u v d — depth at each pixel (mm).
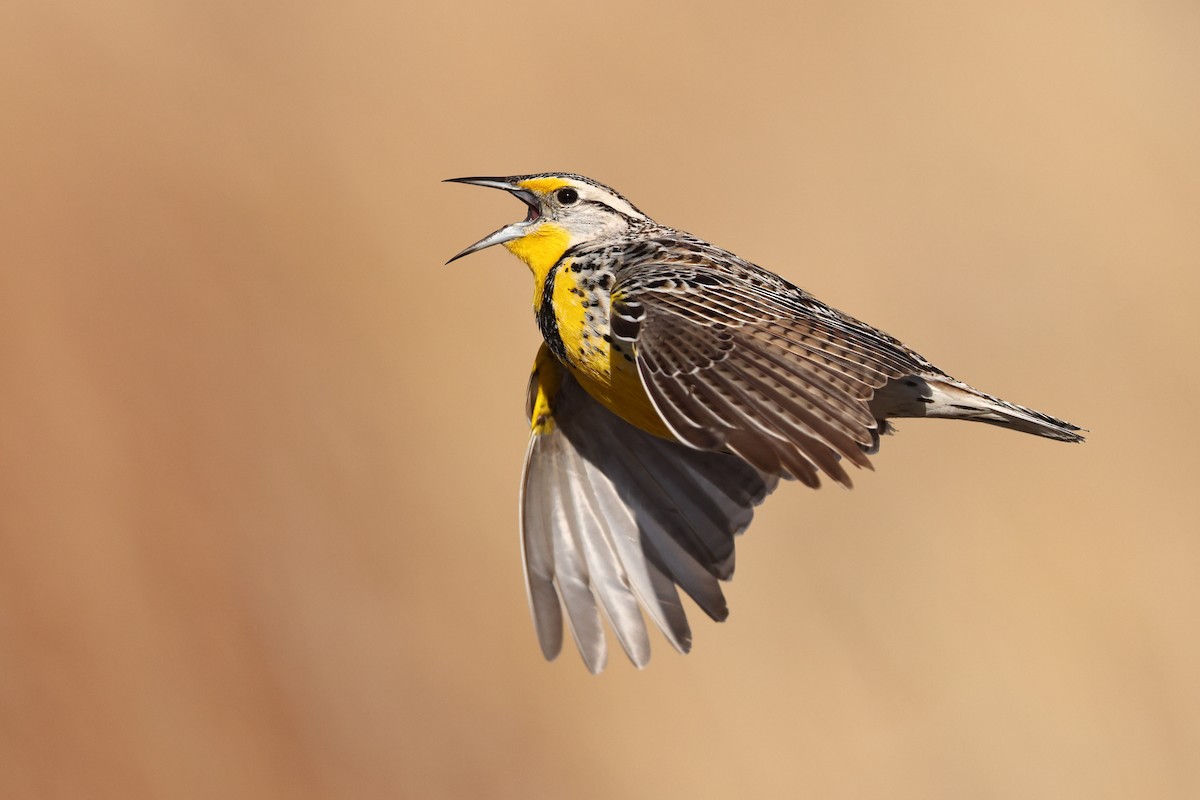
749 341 5891
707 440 5383
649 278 6312
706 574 6734
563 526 6906
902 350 6348
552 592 6828
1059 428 6367
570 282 6664
